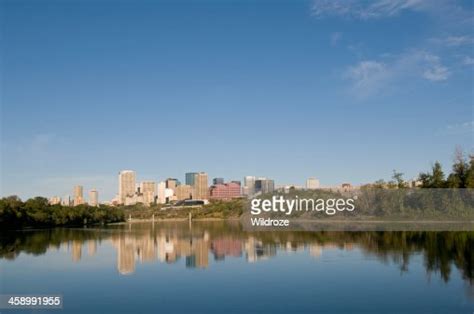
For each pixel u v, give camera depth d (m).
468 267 62.31
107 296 47.72
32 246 108.94
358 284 51.81
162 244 113.31
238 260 73.62
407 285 50.94
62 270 66.44
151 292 49.22
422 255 75.00
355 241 101.81
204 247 101.44
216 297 46.34
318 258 73.31
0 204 190.00
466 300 44.19
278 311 40.97
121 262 74.75
